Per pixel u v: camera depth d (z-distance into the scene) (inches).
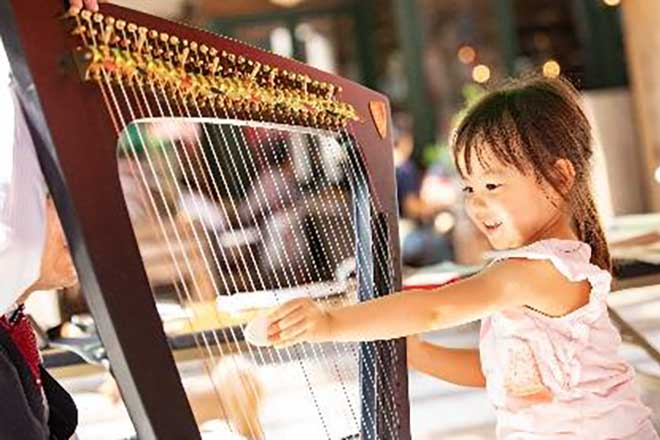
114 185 58.7
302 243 102.4
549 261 91.3
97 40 61.3
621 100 407.8
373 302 82.8
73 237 57.1
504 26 558.6
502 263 91.8
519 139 95.0
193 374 116.6
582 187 99.4
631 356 191.5
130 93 63.4
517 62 559.5
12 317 76.7
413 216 450.6
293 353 109.2
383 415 93.6
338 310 80.9
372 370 94.6
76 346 138.8
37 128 57.3
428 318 84.4
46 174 57.5
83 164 57.6
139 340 57.6
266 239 95.9
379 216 99.2
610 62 510.9
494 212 97.5
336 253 102.7
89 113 58.7
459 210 425.4
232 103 76.0
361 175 98.6
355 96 96.9
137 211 70.5
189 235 80.7
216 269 87.9
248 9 594.2
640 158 400.2
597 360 96.3
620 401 97.3
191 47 71.4
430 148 539.5
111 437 139.9
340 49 618.5
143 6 432.8
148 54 66.5
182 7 477.1
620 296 243.1
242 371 102.5
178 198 78.2
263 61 81.1
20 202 60.8
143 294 58.4
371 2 615.2
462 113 104.0
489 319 101.5
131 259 58.2
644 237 191.5
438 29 566.6
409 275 185.6
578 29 544.4
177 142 79.4
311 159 104.7
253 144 92.4
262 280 92.7
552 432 96.4
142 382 57.4
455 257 411.2
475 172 97.6
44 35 57.6
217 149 83.4
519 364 97.2
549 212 97.7
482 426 183.0
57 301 142.6
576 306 94.0
